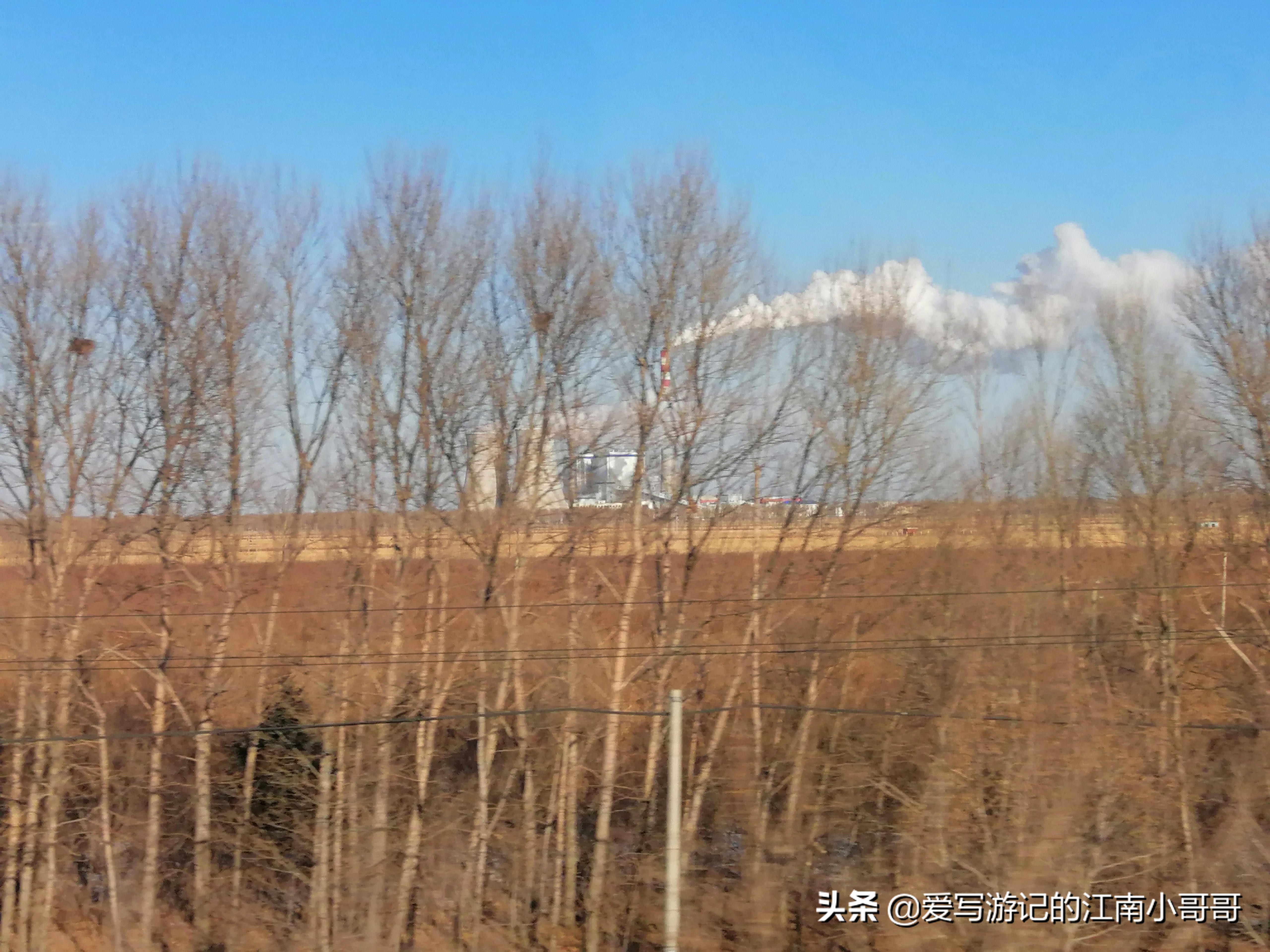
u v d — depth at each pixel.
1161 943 10.04
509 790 15.60
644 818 15.38
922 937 10.06
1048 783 11.63
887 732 14.74
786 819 13.26
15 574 15.91
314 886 14.32
